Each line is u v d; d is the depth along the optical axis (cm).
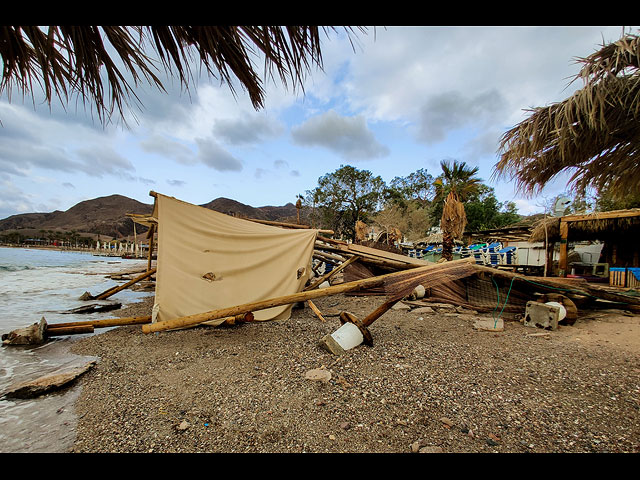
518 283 681
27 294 1042
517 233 1734
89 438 226
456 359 378
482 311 705
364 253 854
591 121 207
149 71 172
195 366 366
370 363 363
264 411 260
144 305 853
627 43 185
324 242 858
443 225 1451
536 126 255
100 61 168
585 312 673
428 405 267
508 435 224
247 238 613
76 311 736
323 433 229
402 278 469
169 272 552
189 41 164
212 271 580
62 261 3572
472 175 1873
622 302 658
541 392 289
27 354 423
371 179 4553
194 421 246
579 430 227
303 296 443
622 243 1384
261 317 595
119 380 331
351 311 721
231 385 310
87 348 445
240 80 188
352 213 4625
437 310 722
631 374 324
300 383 311
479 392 290
